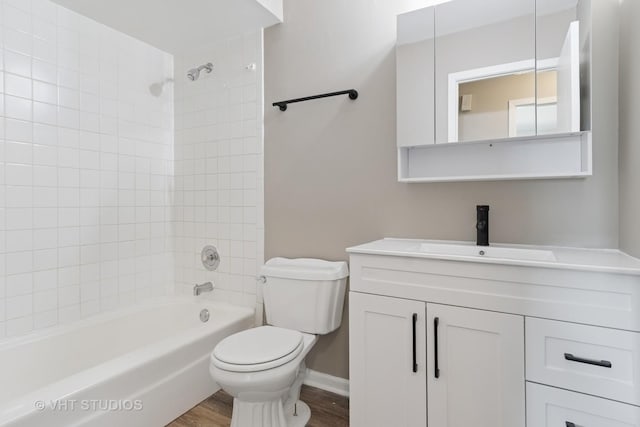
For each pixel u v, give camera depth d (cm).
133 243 226
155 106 239
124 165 220
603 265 102
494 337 115
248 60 219
